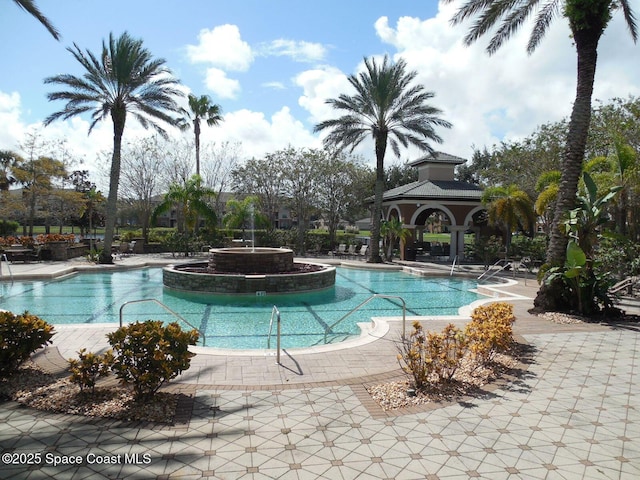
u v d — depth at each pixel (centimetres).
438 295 1523
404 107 2214
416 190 2673
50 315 1152
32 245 2384
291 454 399
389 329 872
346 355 700
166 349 500
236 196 3819
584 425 462
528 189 2617
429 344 588
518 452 407
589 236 1010
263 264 1555
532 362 668
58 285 1628
